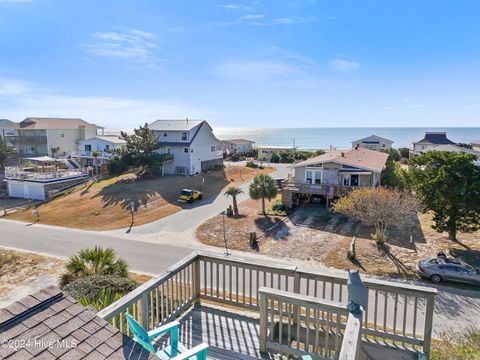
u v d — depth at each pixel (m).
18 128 54.50
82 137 58.25
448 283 14.30
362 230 21.31
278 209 26.03
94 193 33.91
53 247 20.39
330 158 27.72
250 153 61.34
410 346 5.30
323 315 5.32
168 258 17.92
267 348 5.14
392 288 5.22
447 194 17.22
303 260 17.06
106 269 12.05
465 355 5.76
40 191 37.19
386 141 59.41
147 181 37.09
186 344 5.32
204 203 29.73
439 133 56.28
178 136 41.03
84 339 3.30
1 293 14.46
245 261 6.14
